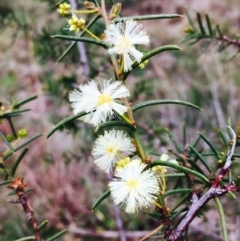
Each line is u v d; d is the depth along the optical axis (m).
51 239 0.16
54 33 0.26
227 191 0.10
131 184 0.10
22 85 0.46
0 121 0.16
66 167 0.35
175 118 0.36
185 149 0.14
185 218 0.11
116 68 0.11
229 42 0.21
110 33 0.10
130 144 0.11
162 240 0.13
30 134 0.41
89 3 0.12
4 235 0.35
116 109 0.10
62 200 0.35
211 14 0.50
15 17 0.26
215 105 0.34
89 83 0.10
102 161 0.10
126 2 0.29
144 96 0.38
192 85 0.41
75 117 0.10
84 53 0.25
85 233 0.33
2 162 0.15
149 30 0.51
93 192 0.36
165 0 0.50
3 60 0.47
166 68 0.44
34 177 0.37
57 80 0.27
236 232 0.26
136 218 0.31
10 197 0.37
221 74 0.40
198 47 0.44
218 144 0.28
